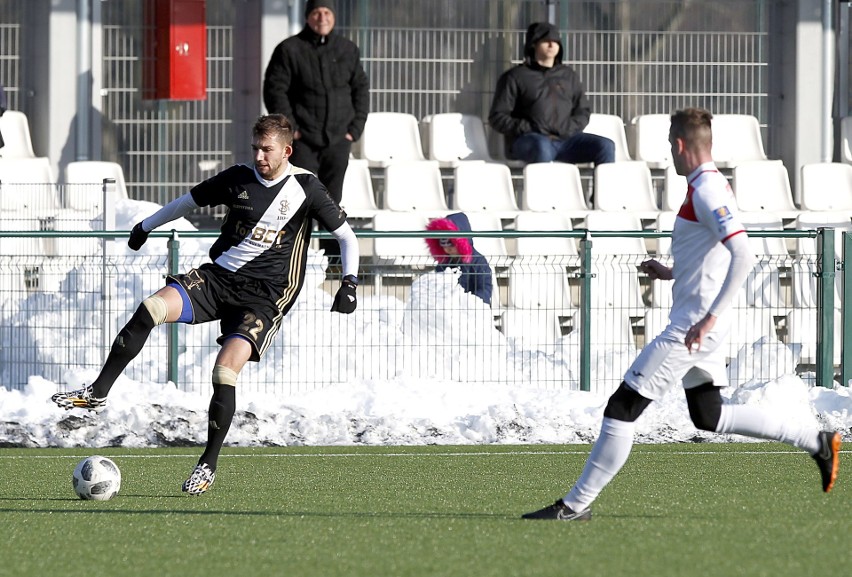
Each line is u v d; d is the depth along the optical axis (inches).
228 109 2287.2
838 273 1747.0
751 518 820.6
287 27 2265.0
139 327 920.3
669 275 822.5
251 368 1574.8
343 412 1437.0
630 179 2155.5
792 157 2407.7
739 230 743.7
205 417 1417.3
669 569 637.9
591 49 2370.8
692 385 790.5
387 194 2116.1
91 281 1596.9
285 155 957.2
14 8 2231.8
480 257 1630.2
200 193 963.3
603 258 1615.4
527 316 1662.2
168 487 1045.8
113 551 712.4
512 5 2354.8
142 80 2265.0
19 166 2113.7
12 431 1398.9
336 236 974.4
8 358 1610.5
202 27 2231.8
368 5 2313.0
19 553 709.3
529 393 1513.3
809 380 1627.7
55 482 1088.8
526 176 2107.5
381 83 2324.1
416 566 653.3
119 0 2255.2
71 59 2235.5
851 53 2449.6
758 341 1615.4
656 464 1200.8
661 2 2384.4
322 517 844.0
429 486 1045.2
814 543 716.0
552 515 809.5
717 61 2402.8
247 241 952.9
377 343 1590.8
